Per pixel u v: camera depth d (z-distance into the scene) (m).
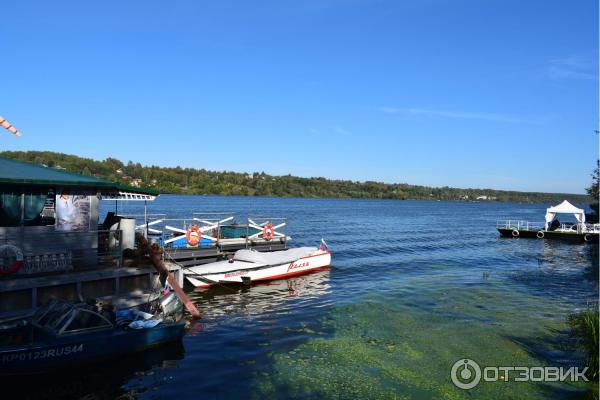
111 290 15.70
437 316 17.53
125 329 12.91
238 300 19.95
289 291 21.86
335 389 11.10
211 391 11.01
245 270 22.97
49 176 15.52
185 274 21.30
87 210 16.36
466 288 23.03
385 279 25.41
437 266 30.84
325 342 14.43
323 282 24.20
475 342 14.51
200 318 17.02
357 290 22.28
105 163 142.00
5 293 13.21
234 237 27.81
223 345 14.12
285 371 12.15
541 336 15.11
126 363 12.56
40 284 13.70
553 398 10.70
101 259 17.33
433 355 13.35
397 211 125.19
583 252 40.09
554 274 28.03
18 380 11.28
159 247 20.20
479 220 94.19
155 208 88.50
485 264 32.28
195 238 23.89
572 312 18.31
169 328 13.59
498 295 21.45
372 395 10.80
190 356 13.16
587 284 24.72
